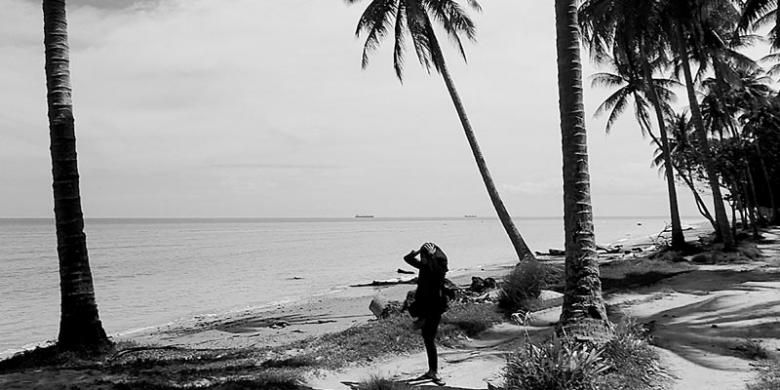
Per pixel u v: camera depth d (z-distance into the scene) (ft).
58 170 30.35
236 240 309.63
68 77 30.96
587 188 27.86
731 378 22.13
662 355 25.88
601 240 247.29
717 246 85.76
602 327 25.84
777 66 122.93
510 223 67.41
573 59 28.35
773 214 159.74
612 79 107.55
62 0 30.96
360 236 364.17
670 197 89.25
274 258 169.07
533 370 20.21
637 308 40.24
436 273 24.80
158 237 360.48
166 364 28.48
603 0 79.77
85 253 31.07
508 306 41.83
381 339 32.96
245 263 150.71
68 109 30.73
